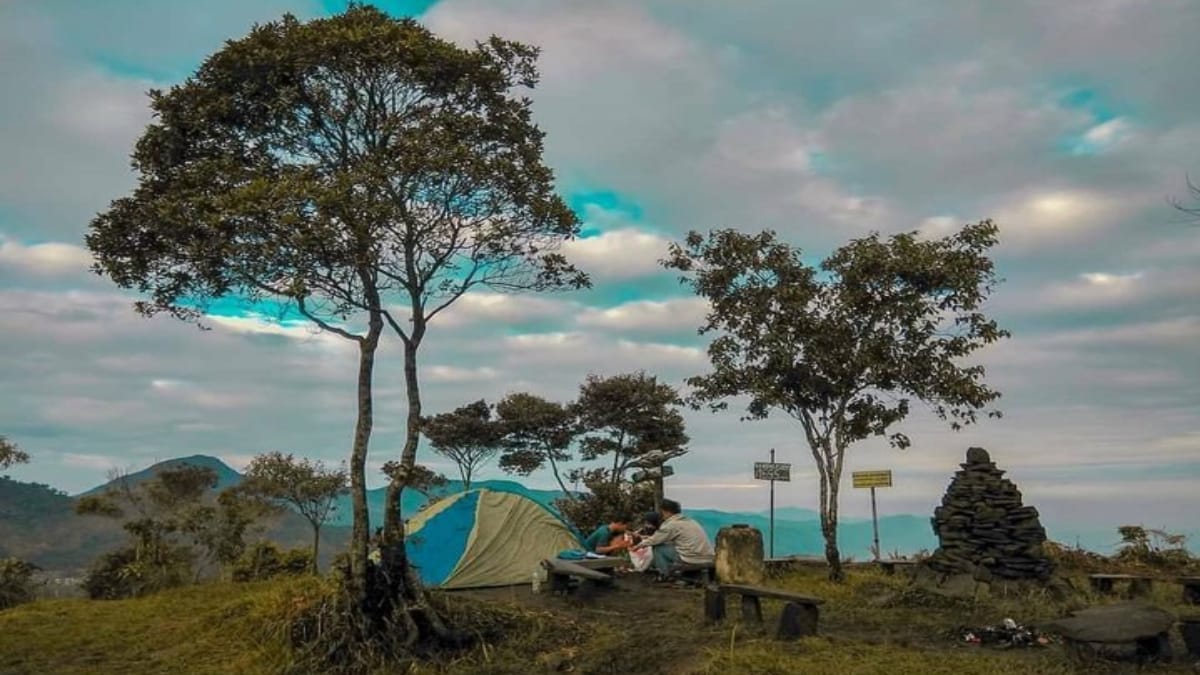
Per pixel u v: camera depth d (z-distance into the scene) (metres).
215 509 23.41
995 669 7.73
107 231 10.24
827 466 15.02
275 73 9.91
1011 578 11.74
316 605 10.16
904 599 11.57
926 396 14.49
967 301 14.12
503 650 9.69
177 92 10.02
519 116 10.68
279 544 25.48
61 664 9.78
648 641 9.18
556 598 12.14
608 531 15.64
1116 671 7.85
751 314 15.05
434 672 9.20
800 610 9.23
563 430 31.06
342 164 10.30
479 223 10.37
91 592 20.95
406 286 10.38
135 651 10.29
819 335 14.67
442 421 31.23
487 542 13.83
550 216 10.27
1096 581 12.84
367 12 10.28
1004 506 12.09
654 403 30.08
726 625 9.71
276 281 9.91
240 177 9.86
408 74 10.00
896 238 14.47
